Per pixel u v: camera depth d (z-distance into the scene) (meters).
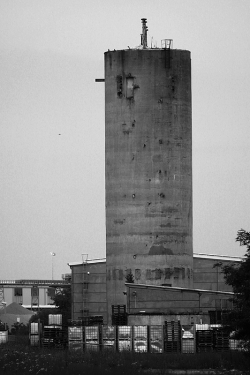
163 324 121.62
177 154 146.88
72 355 104.44
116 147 147.12
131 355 105.44
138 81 147.25
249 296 103.81
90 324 129.12
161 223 145.75
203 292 134.88
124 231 146.00
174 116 147.25
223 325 106.88
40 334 123.69
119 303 145.75
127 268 145.62
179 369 97.38
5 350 111.50
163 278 145.38
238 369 96.06
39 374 90.88
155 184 146.12
